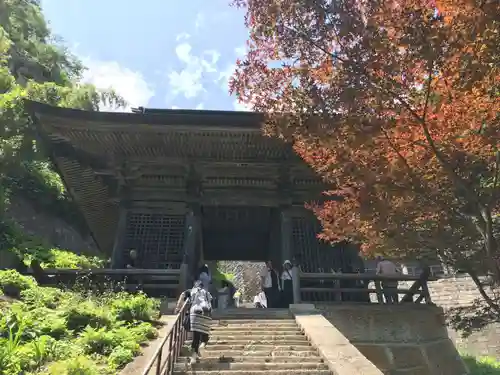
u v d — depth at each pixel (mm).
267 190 15422
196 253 14227
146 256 13828
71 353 6324
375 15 5676
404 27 5559
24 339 6555
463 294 22734
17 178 24312
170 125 12609
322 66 6434
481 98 6074
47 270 11125
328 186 15102
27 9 35188
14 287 9031
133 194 14820
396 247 8094
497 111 6059
